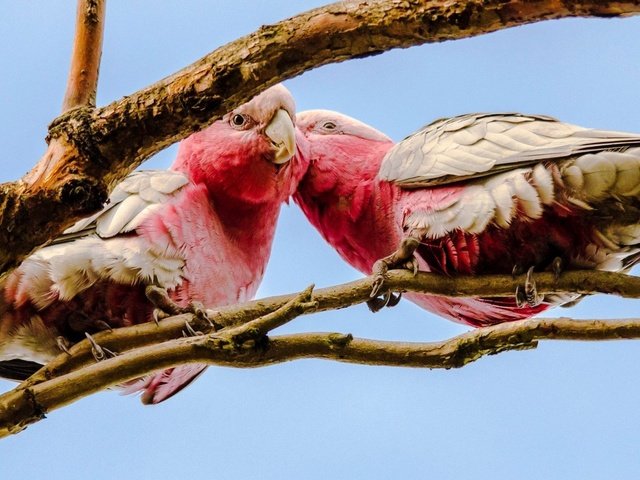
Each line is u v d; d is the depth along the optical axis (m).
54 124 5.76
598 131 8.23
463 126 9.12
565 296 9.20
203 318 7.91
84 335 8.75
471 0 5.41
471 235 8.47
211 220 9.60
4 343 8.81
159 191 9.29
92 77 6.04
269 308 7.77
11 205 5.49
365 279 7.88
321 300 7.64
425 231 8.77
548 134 8.47
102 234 8.78
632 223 8.06
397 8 5.57
